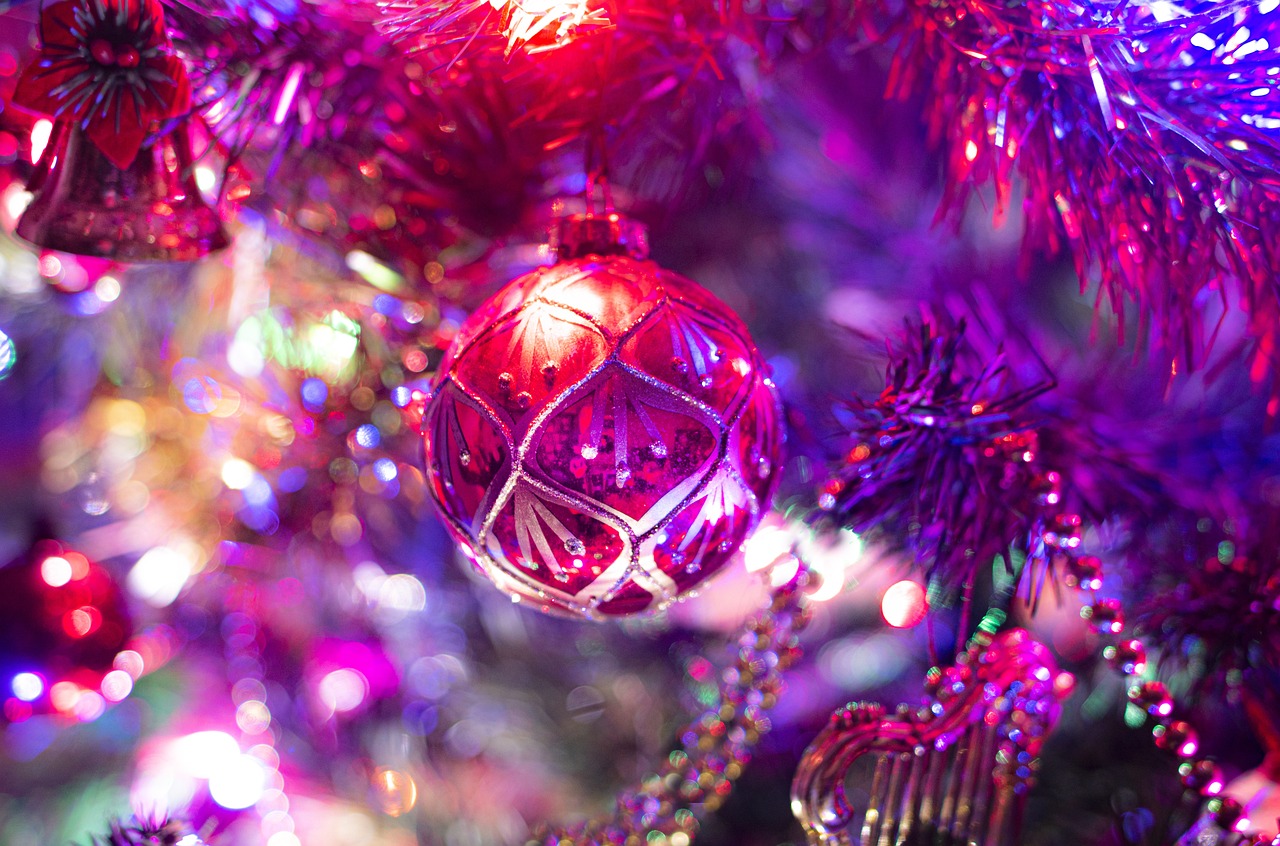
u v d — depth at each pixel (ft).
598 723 2.10
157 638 2.10
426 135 1.71
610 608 1.55
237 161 1.66
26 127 1.68
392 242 1.76
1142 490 1.74
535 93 1.67
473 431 1.48
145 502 2.06
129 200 1.54
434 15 1.51
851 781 1.98
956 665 1.61
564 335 1.48
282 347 1.82
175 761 2.04
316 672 2.00
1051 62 1.50
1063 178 1.55
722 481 1.50
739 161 1.84
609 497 1.48
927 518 1.63
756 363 1.53
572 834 1.75
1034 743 1.60
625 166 1.78
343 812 2.06
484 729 2.11
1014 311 1.98
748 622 1.67
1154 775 1.81
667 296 1.50
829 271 2.09
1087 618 1.57
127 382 1.98
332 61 1.65
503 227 1.76
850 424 1.77
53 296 1.96
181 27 1.62
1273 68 1.49
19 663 1.85
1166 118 1.48
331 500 1.89
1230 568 1.65
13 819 2.07
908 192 2.10
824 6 1.68
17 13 1.71
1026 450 1.57
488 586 2.04
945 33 1.53
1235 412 1.85
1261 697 1.66
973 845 1.61
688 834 1.71
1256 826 1.59
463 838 2.00
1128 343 1.95
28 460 2.43
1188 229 1.52
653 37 1.62
